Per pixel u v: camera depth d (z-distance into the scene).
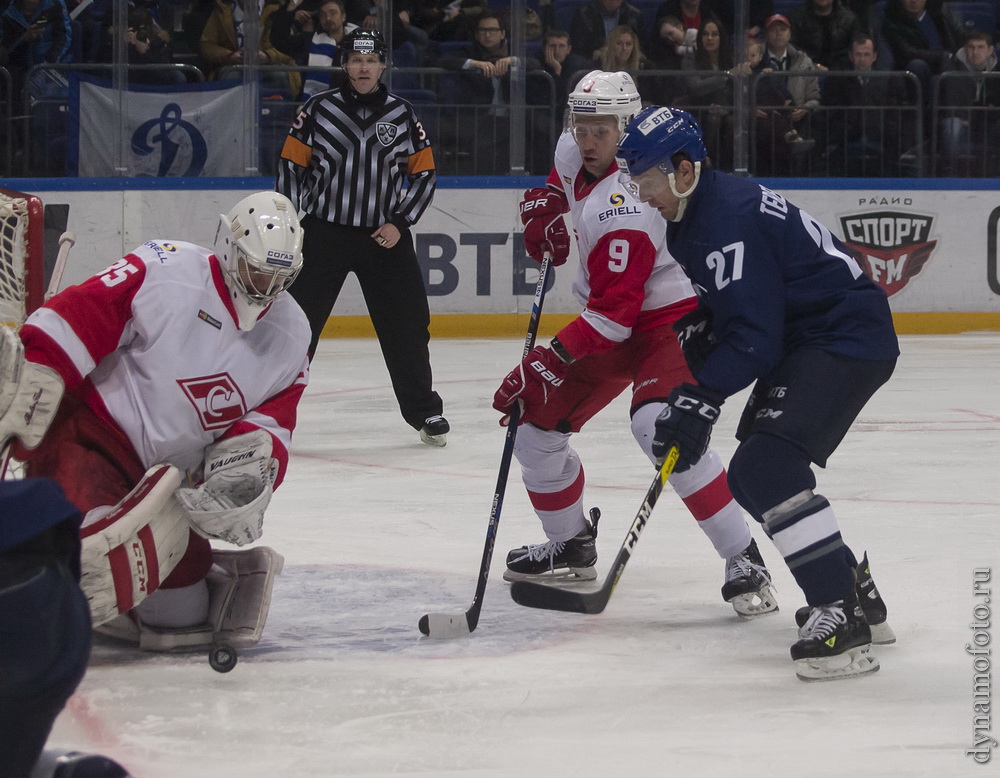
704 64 33.62
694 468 10.55
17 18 31.53
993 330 33.62
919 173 34.09
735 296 8.85
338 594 11.34
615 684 8.96
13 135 31.66
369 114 19.50
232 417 9.23
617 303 10.85
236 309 9.08
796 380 9.12
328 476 17.00
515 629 10.34
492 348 30.42
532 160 33.03
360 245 19.45
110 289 8.87
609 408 22.77
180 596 9.50
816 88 33.59
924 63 33.94
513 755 7.62
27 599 3.16
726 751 7.71
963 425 20.58
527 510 14.90
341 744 7.79
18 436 8.62
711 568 12.31
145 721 8.17
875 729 8.07
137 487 8.70
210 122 31.88
